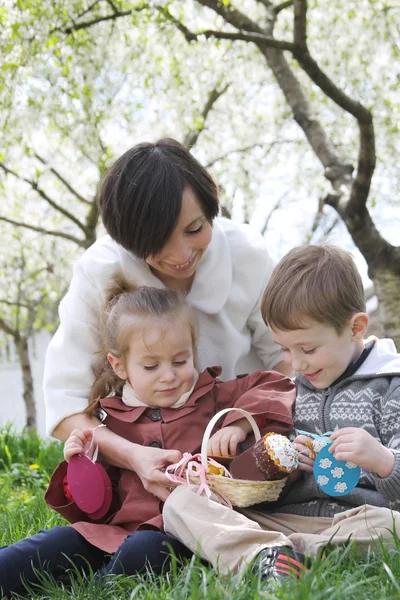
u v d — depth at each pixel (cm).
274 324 254
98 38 880
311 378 258
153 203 257
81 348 298
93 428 276
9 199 1205
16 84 807
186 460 247
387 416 245
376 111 976
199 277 298
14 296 1554
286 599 171
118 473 285
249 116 1138
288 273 253
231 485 238
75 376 293
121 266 297
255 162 1175
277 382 280
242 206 1223
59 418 288
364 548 217
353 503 246
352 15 844
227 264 302
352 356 260
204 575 191
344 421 252
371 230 653
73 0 777
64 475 274
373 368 255
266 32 718
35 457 599
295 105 712
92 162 1073
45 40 772
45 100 888
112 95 959
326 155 690
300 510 257
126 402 283
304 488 256
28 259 1421
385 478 222
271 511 263
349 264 256
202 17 879
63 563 248
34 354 2186
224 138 1160
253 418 260
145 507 260
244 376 299
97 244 310
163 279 301
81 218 1300
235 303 305
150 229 259
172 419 273
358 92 969
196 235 268
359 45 915
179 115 1009
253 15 940
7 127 912
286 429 265
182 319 276
